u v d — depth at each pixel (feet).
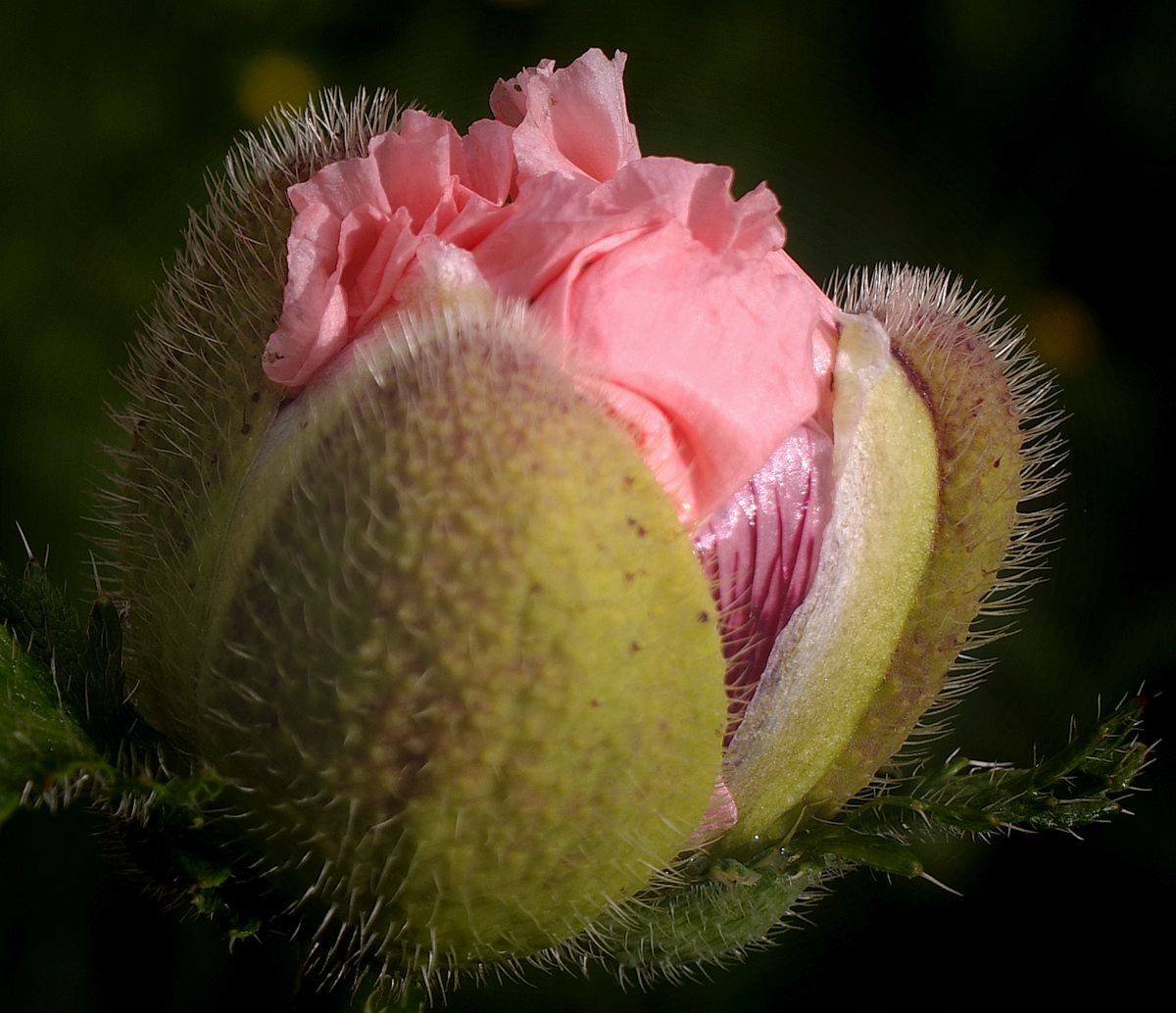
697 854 0.63
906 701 0.63
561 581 0.58
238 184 0.64
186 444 0.61
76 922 0.82
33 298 1.06
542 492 0.58
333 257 0.60
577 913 0.60
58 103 1.12
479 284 0.60
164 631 0.61
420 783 0.58
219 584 0.60
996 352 0.65
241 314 0.62
